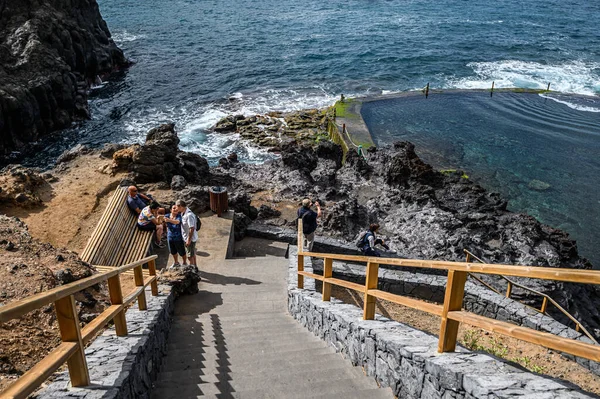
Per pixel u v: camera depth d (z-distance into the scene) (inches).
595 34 2370.8
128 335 210.1
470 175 1050.1
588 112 1400.1
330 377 216.7
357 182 783.7
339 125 1251.8
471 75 1774.1
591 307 502.9
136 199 467.2
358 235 573.9
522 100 1503.4
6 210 463.8
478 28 2518.5
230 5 3152.1
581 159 1124.5
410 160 776.9
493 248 535.5
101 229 416.8
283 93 1574.8
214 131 1263.5
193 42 2217.0
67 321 140.4
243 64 1888.5
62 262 311.0
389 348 189.3
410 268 457.4
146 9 2967.5
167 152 599.5
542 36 2331.4
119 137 1254.9
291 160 813.2
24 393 106.0
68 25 1568.7
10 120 1161.4
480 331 337.4
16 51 1325.0
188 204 528.1
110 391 144.9
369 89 1622.8
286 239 533.6
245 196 590.6
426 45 2166.6
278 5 3171.8
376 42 2217.0
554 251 542.9
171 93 1579.7
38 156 1157.7
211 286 399.2
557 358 311.3
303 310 320.8
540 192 987.9
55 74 1318.9
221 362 246.2
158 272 378.6
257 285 405.1
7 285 258.7
